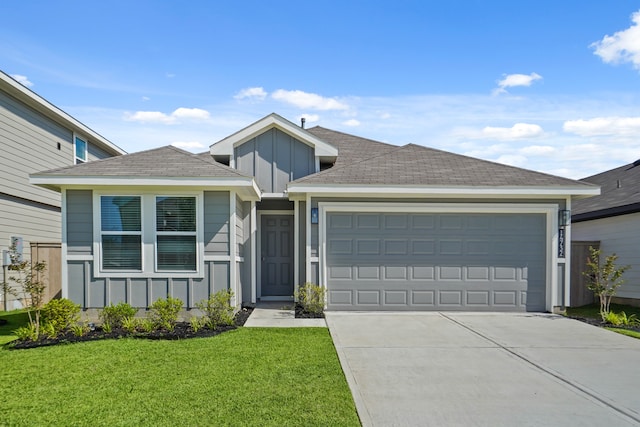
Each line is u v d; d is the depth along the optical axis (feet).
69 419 12.92
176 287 28.22
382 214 31.55
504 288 31.50
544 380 16.76
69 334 23.34
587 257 39.63
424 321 27.63
